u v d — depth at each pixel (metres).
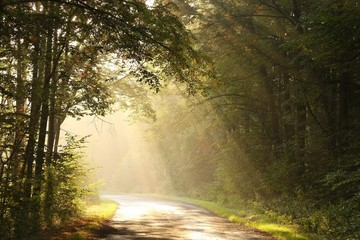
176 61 11.67
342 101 19.27
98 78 14.70
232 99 28.66
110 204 30.66
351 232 12.38
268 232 14.39
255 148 28.73
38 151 13.48
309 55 17.34
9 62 12.22
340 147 19.03
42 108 13.45
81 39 11.88
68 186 15.65
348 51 15.72
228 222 18.72
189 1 22.59
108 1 10.22
